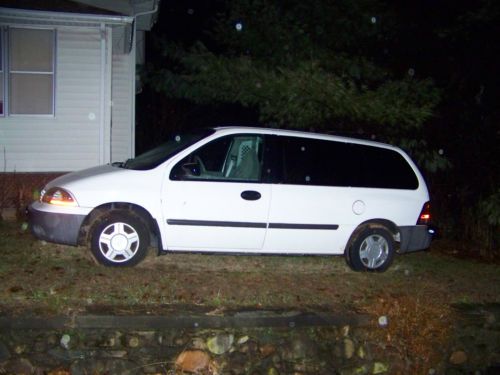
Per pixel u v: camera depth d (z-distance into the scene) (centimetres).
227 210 697
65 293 607
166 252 707
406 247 759
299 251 727
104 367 566
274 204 709
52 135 1034
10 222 881
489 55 976
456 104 1026
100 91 1034
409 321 636
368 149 761
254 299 636
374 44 1102
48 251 748
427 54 1056
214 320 584
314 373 607
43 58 1019
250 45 1125
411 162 775
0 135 1011
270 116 992
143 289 632
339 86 890
